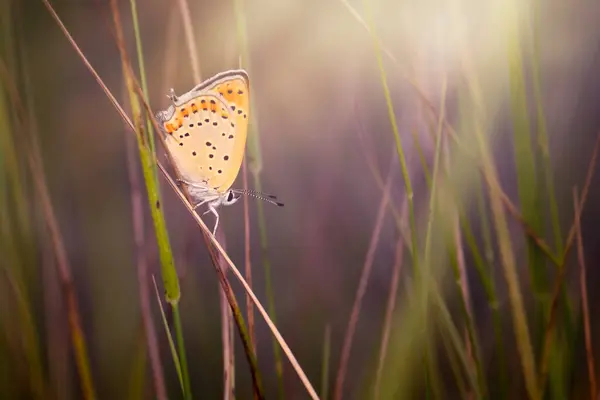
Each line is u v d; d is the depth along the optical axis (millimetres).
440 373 243
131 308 256
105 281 260
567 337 233
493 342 246
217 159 236
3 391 241
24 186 245
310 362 256
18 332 243
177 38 260
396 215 241
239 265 266
